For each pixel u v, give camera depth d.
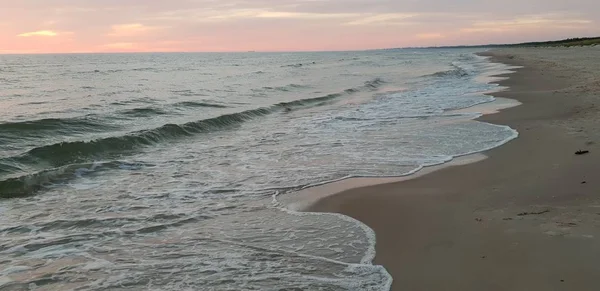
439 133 12.12
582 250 4.54
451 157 9.48
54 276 4.62
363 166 9.05
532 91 20.48
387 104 19.11
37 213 6.53
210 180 8.28
